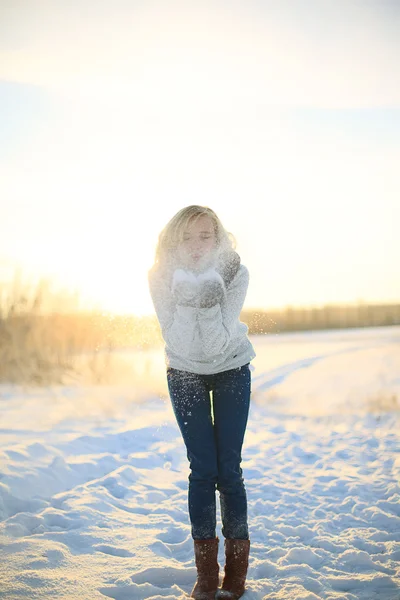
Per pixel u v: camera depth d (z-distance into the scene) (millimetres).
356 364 13836
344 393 9773
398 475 5320
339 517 4371
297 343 21453
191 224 3305
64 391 9781
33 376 10398
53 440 6254
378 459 5895
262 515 4438
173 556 3762
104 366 10625
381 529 4160
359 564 3619
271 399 9320
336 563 3621
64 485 5020
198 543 3199
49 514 4289
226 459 3289
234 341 3350
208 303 3131
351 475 5383
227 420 3303
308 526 4215
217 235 3336
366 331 29047
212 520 3232
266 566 3549
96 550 3789
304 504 4656
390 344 20000
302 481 5246
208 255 3305
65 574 3410
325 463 5793
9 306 10812
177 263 3328
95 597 3160
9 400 9062
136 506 4645
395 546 3826
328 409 8469
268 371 12672
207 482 3254
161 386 9984
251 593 3184
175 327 3217
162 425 7230
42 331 10836
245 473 5453
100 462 5656
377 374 12062
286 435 6973
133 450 6262
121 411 8180
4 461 5129
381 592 3270
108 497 4750
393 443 6496
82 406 8453
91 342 10781
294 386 10656
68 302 10734
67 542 3889
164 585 3426
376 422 7605
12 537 3910
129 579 3340
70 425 7203
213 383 3371
